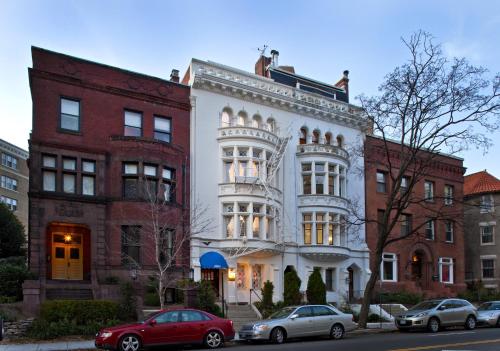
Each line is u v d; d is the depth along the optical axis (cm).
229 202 3209
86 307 2231
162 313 1817
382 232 2653
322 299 2970
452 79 2680
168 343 1769
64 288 2553
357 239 3803
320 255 3519
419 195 4297
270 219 3353
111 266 2758
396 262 4050
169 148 3020
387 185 4119
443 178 4516
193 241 3047
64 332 2080
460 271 4500
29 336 2038
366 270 3825
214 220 3177
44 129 2745
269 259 3369
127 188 2905
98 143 2888
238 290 3259
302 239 3553
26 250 3759
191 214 3050
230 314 2784
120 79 3023
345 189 3734
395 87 2666
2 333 1936
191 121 3209
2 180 5872
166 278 2681
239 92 3394
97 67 2959
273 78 3809
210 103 3294
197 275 2997
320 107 3756
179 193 3041
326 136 3844
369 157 3700
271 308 2856
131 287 2423
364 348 1711
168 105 3161
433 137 2622
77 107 2880
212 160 3241
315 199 3566
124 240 2809
